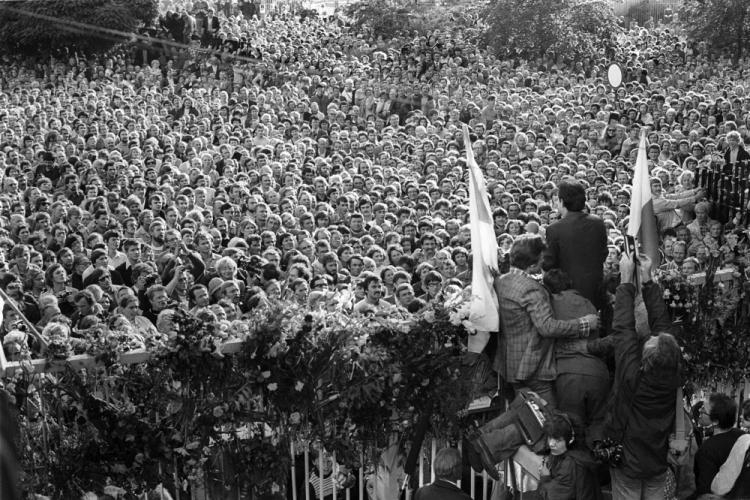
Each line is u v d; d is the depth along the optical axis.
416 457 7.35
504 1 40.22
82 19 39.16
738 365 8.01
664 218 13.78
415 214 17.91
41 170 22.92
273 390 7.02
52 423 6.79
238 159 24.62
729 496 7.13
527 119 28.23
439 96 31.81
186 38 39.41
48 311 11.16
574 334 7.22
